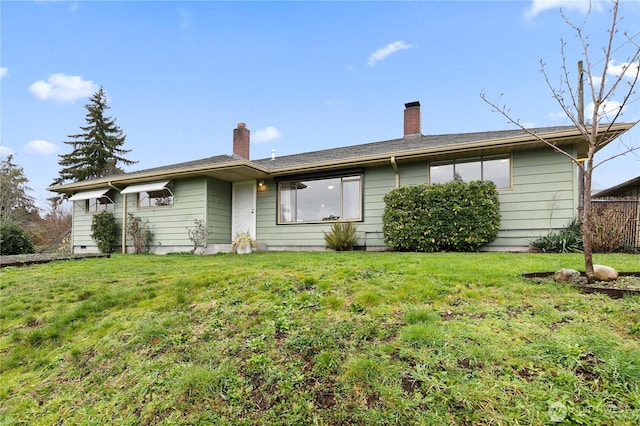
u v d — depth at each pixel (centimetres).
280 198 1084
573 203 752
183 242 1064
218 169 967
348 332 265
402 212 827
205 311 354
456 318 273
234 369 244
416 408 180
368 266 480
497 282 357
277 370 234
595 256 582
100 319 380
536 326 247
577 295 306
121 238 1187
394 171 930
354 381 209
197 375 240
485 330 244
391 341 245
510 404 174
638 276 371
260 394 216
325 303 330
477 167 844
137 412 225
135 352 296
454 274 397
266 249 1084
